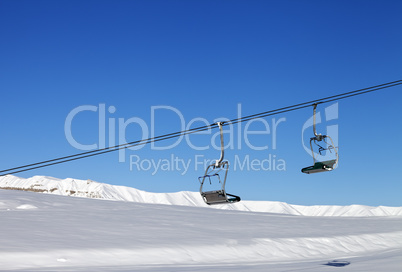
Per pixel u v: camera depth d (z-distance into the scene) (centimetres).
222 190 1767
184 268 2794
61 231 3866
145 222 5056
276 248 4100
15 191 8138
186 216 6234
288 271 2595
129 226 4572
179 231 4456
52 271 2447
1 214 5056
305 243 4503
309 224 6469
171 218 5769
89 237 3656
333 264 3130
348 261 3425
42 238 3412
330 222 7175
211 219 6053
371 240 5222
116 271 2534
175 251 3428
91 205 7144
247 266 2984
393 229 6300
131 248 3334
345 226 6544
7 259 2691
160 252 3350
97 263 2881
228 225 5403
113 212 6119
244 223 5822
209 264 3147
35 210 5834
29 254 2820
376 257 3725
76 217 5112
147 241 3688
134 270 2608
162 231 4362
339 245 4725
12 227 3909
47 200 7300
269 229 5312
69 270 2511
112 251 3181
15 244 3072
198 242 3847
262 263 3303
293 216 8488
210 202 1816
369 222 7594
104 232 4006
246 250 3844
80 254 2989
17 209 5994
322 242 4681
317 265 3041
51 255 2875
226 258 3547
